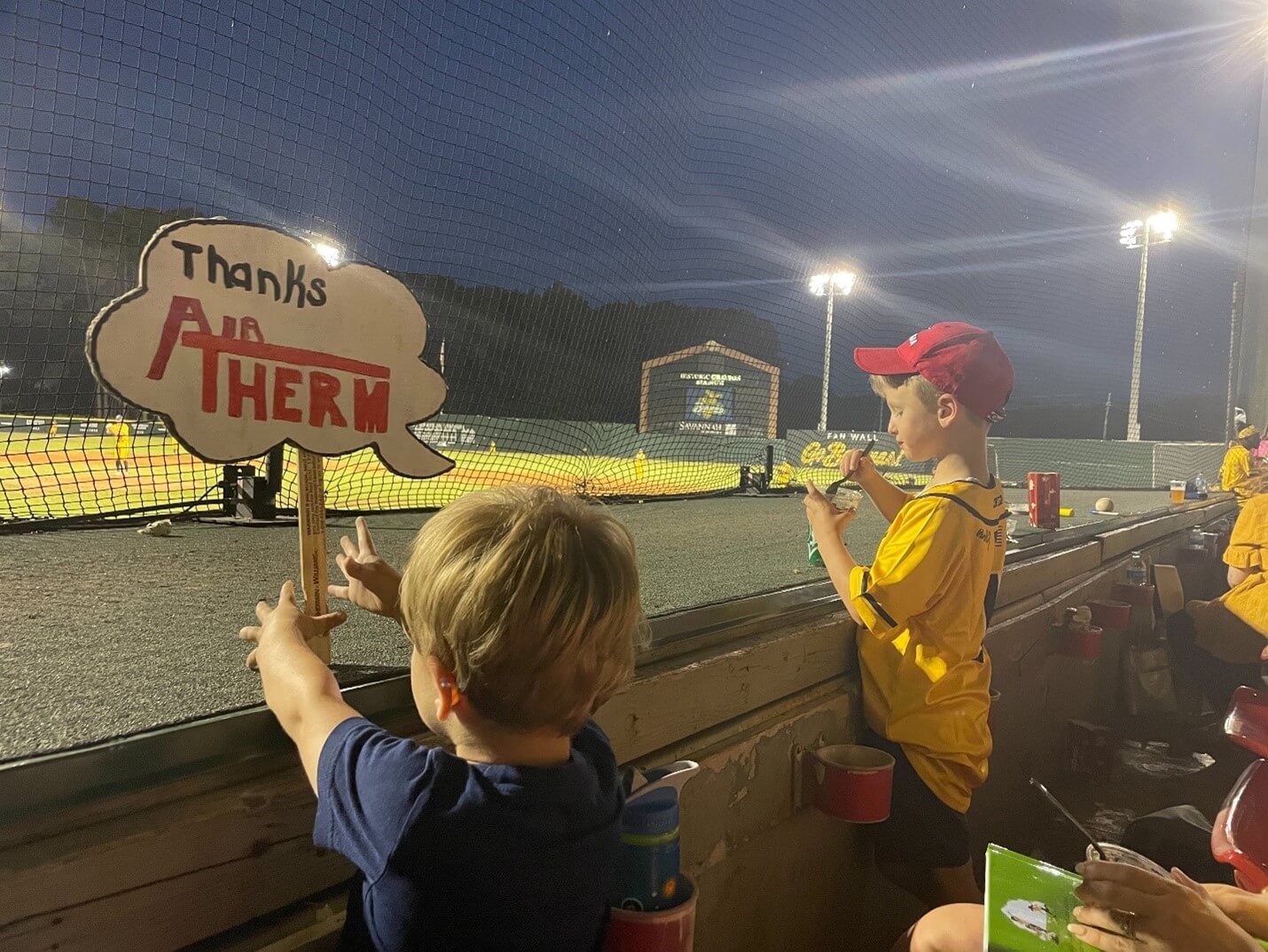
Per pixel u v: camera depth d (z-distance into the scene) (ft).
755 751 5.92
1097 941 3.65
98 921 2.69
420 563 3.05
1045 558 11.95
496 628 2.83
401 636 5.43
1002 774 10.01
